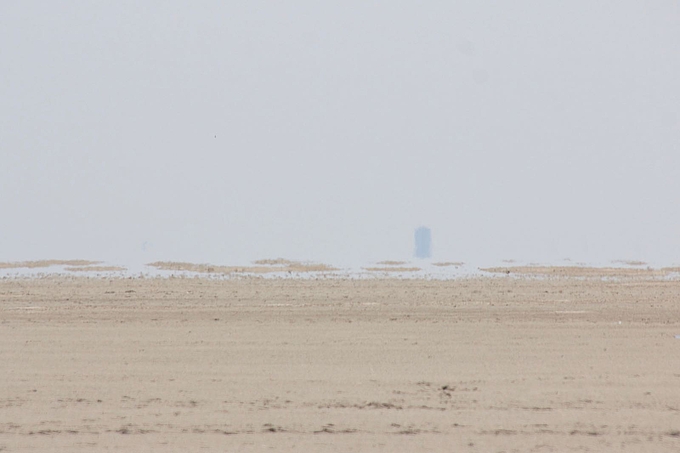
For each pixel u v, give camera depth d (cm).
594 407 4588
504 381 5294
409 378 5381
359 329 7719
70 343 6856
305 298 11138
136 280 15000
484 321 8356
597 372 5597
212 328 7800
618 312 9325
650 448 3806
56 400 4756
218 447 3825
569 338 7150
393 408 4559
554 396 4856
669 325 8025
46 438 3978
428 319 8531
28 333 7469
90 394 4916
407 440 3928
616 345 6769
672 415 4406
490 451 3756
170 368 5731
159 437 3988
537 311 9406
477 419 4319
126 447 3828
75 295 11625
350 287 13238
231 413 4444
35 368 5731
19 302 10588
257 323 8181
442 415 4400
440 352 6406
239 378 5388
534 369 5703
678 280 15288
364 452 3741
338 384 5200
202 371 5622
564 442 3900
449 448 3800
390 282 14525
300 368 5728
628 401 4731
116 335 7331
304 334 7381
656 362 5988
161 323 8194
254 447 3822
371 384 5194
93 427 4172
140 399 4778
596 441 3916
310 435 4016
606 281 15012
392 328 7788
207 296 11462
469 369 5706
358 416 4381
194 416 4384
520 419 4322
